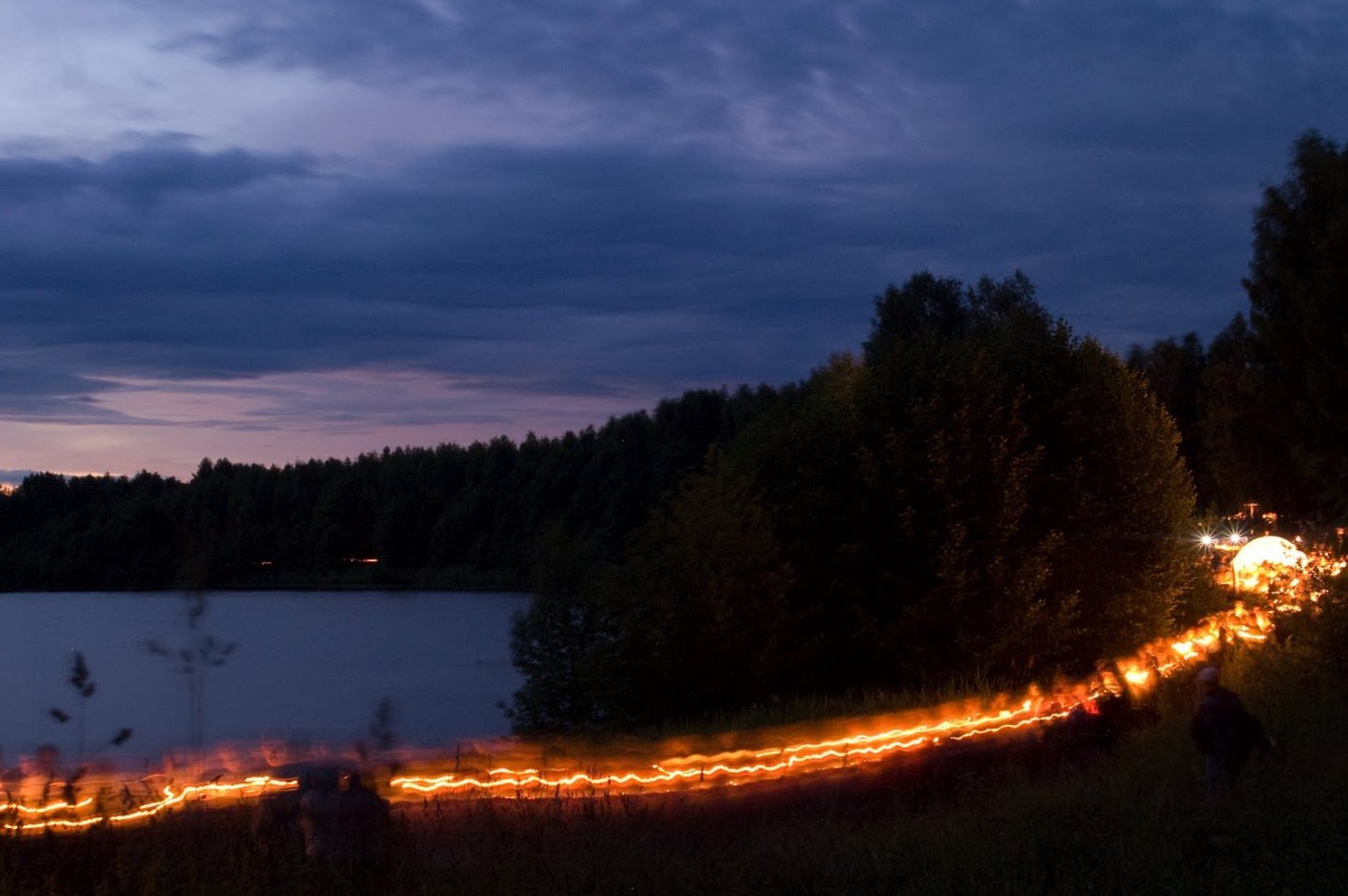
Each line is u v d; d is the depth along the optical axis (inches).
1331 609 577.9
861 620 739.4
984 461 752.3
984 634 721.6
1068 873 284.4
